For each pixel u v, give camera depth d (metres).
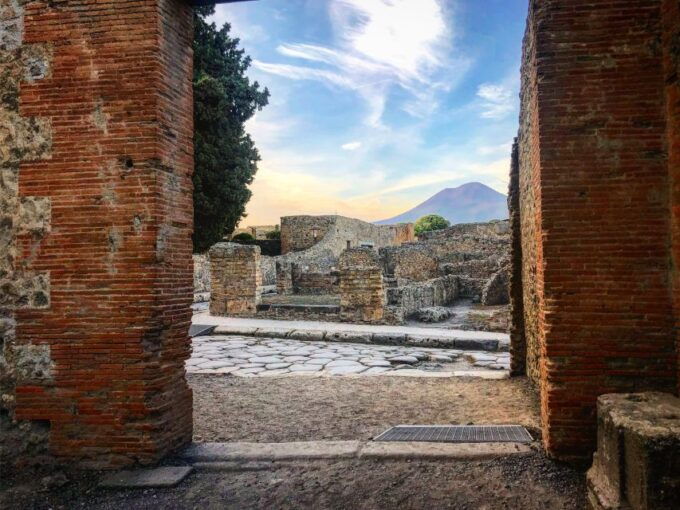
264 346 11.84
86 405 4.71
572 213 4.50
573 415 4.48
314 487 4.30
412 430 5.60
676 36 4.17
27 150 4.83
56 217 4.77
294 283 23.25
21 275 4.80
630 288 4.41
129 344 4.65
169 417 4.89
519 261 8.30
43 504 4.15
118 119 4.72
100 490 4.35
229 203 20.11
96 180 4.73
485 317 15.28
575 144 4.51
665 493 3.14
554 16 4.55
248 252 16.48
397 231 46.97
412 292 16.11
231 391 7.71
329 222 36.53
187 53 5.34
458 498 4.04
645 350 4.38
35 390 4.76
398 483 4.32
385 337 12.16
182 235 5.16
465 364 10.00
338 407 6.75
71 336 4.73
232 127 20.31
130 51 4.73
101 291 4.70
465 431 5.47
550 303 4.53
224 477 4.54
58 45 4.82
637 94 4.44
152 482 4.36
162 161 4.76
